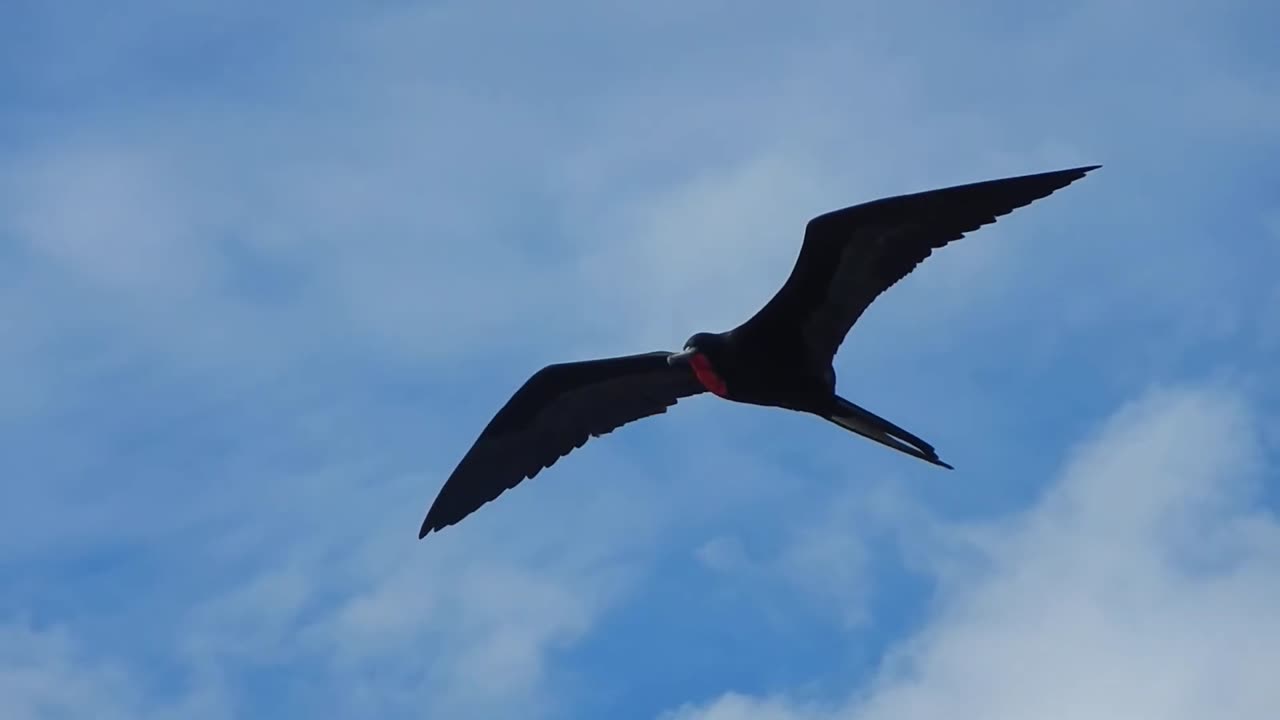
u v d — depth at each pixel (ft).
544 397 52.37
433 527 53.21
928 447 46.37
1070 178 43.39
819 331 46.80
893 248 45.27
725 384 47.88
